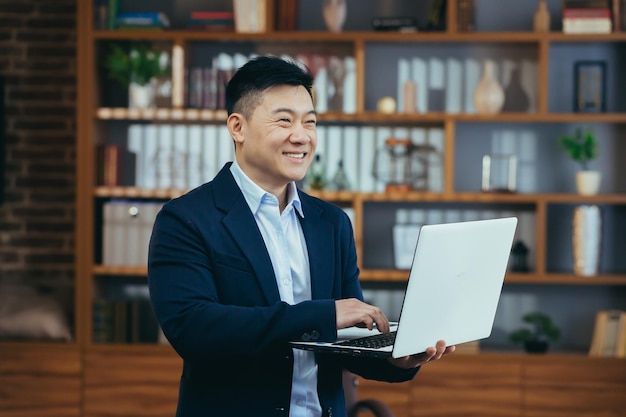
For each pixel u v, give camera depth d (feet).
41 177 20.98
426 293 7.17
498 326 20.57
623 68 20.24
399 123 20.39
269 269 7.92
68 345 19.30
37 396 19.31
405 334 7.15
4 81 20.89
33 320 19.45
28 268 20.99
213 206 8.04
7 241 20.98
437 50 20.42
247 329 7.45
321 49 20.30
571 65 20.33
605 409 18.88
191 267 7.79
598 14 19.40
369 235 20.68
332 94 20.24
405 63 20.45
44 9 20.86
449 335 7.72
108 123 20.53
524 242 20.43
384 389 19.01
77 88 20.72
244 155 8.07
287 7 19.83
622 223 20.40
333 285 8.35
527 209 20.43
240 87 7.97
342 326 7.50
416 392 18.99
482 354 18.99
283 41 20.02
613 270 20.36
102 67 20.06
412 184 20.33
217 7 20.58
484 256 7.70
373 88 20.49
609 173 20.35
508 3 20.35
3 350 19.31
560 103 20.34
